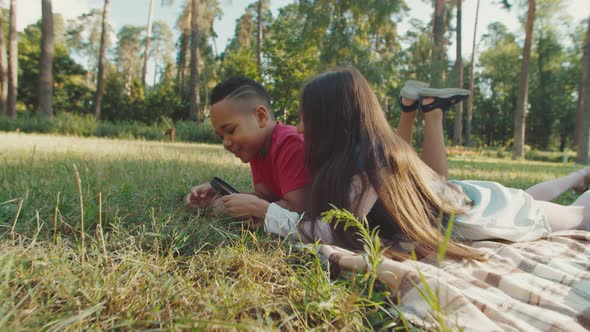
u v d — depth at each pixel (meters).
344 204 1.55
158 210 1.96
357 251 1.52
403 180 1.54
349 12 13.08
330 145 1.68
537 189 2.23
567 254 1.61
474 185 1.88
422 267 1.36
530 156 20.84
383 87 13.37
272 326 0.92
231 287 1.10
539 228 1.79
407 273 1.17
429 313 1.03
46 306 0.94
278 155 1.95
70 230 1.57
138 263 1.19
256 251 1.46
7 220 1.64
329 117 1.68
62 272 1.10
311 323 1.01
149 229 1.61
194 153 6.05
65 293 1.03
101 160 3.90
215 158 5.11
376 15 12.90
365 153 1.58
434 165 2.43
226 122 1.94
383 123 1.71
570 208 1.98
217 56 30.94
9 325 0.82
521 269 1.45
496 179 4.49
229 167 3.98
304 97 1.75
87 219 1.61
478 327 0.99
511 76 38.50
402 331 1.02
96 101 23.89
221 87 1.97
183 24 24.20
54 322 0.85
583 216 1.97
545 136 38.16
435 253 1.50
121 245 1.42
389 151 1.59
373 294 1.19
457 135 25.70
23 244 1.34
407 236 1.53
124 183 2.07
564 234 1.81
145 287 1.07
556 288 1.29
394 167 1.56
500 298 1.19
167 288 1.07
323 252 1.45
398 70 13.62
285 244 1.56
